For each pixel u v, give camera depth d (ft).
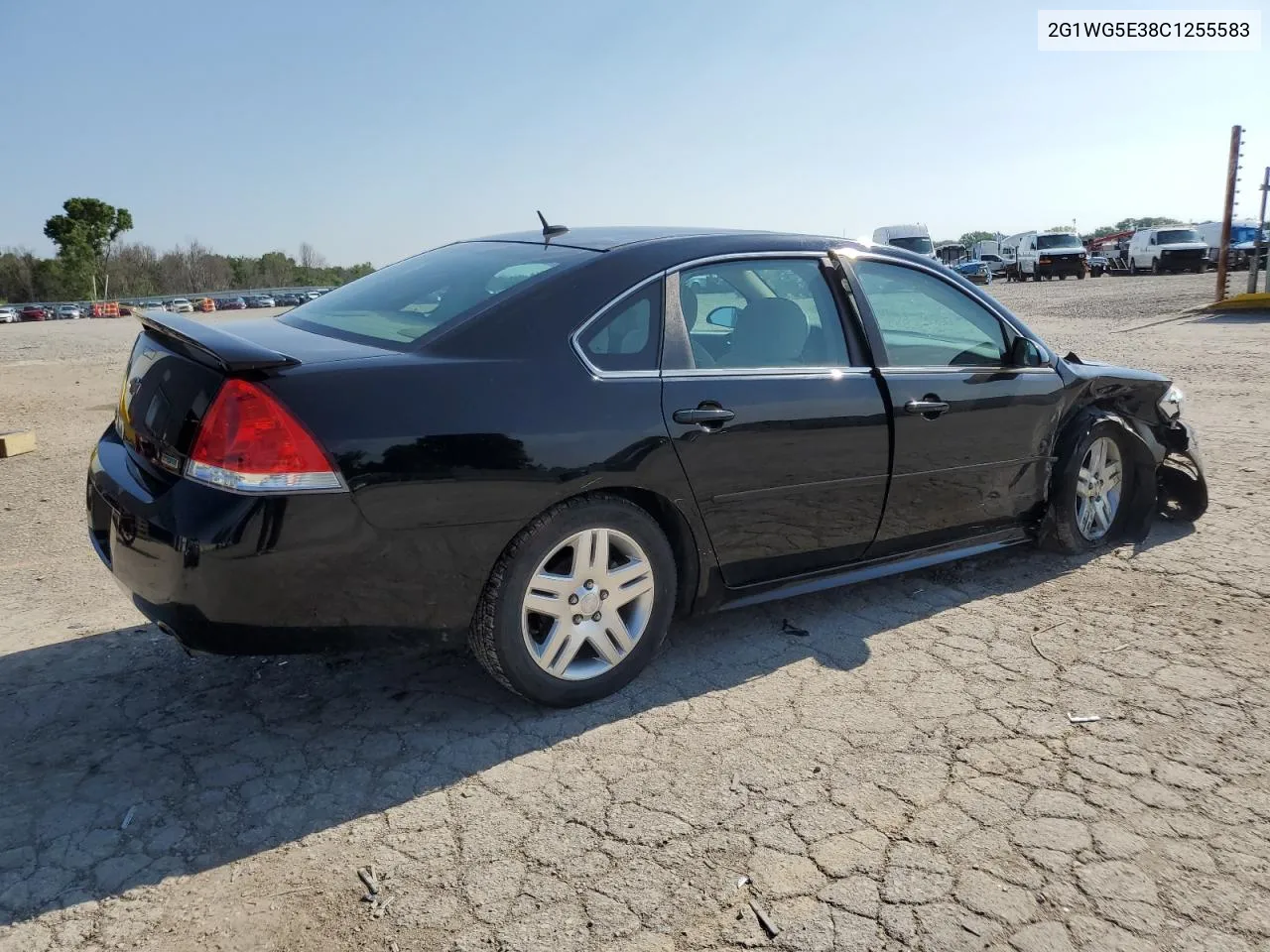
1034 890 7.91
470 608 10.00
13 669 11.91
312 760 9.88
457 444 9.55
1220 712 10.81
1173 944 7.32
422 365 9.71
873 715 10.77
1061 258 130.52
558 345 10.46
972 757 9.91
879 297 13.38
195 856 8.36
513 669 10.34
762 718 10.72
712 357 11.59
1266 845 8.50
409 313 11.02
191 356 9.44
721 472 11.35
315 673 11.85
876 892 7.89
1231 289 86.79
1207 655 12.24
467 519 9.68
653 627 11.33
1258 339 47.75
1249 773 9.62
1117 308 70.74
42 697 11.19
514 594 10.16
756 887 7.97
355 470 9.07
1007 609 13.82
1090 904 7.74
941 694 11.26
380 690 11.42
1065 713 10.80
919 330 13.65
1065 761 9.83
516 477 9.86
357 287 13.14
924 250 102.53
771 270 12.45
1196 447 17.04
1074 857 8.32
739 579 12.16
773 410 11.68
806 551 12.58
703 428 11.10
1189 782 9.45
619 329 10.93
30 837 8.56
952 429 13.53
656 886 7.98
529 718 10.73
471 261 12.45
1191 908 7.71
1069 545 15.76
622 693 11.31
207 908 7.71
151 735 10.37
